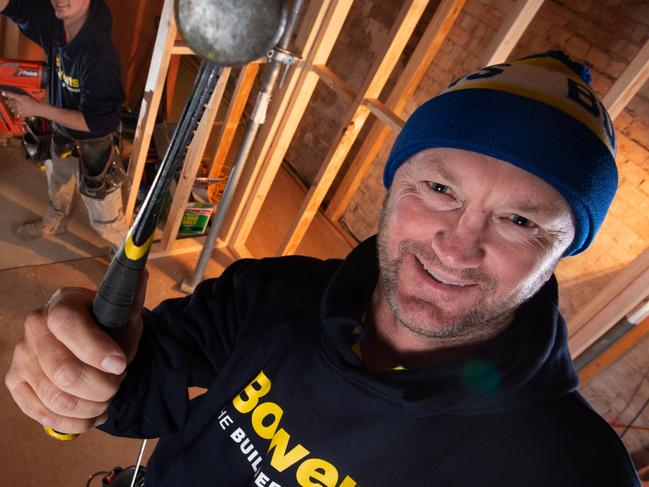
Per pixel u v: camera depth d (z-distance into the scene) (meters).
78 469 1.87
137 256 0.48
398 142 0.70
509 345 0.67
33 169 2.91
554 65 0.64
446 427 0.65
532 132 0.55
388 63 2.11
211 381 0.80
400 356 0.74
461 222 0.59
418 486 0.65
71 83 1.99
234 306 0.81
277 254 2.83
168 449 0.82
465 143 0.57
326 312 0.70
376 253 0.78
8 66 2.12
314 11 2.19
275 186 3.96
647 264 2.19
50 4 1.91
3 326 2.17
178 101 4.26
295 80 2.39
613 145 0.62
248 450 0.74
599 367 2.56
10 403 1.92
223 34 0.29
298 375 0.72
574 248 0.66
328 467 0.68
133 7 2.97
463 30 3.04
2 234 2.52
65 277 2.48
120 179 2.29
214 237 2.53
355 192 3.79
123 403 0.72
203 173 3.14
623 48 2.43
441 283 0.61
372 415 0.67
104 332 0.53
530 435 0.64
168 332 0.78
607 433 0.65
